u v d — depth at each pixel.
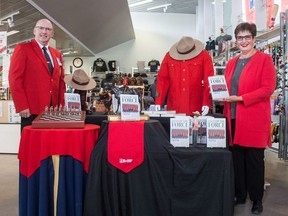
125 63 15.02
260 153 2.71
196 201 1.95
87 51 13.27
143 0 12.14
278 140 5.24
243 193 3.02
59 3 7.11
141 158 1.94
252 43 2.71
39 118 2.14
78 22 9.05
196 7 14.20
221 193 1.95
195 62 2.82
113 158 1.94
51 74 2.87
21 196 2.08
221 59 7.34
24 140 2.06
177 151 1.97
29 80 2.71
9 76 2.64
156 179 1.94
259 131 2.63
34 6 6.54
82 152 2.01
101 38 12.27
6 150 5.66
